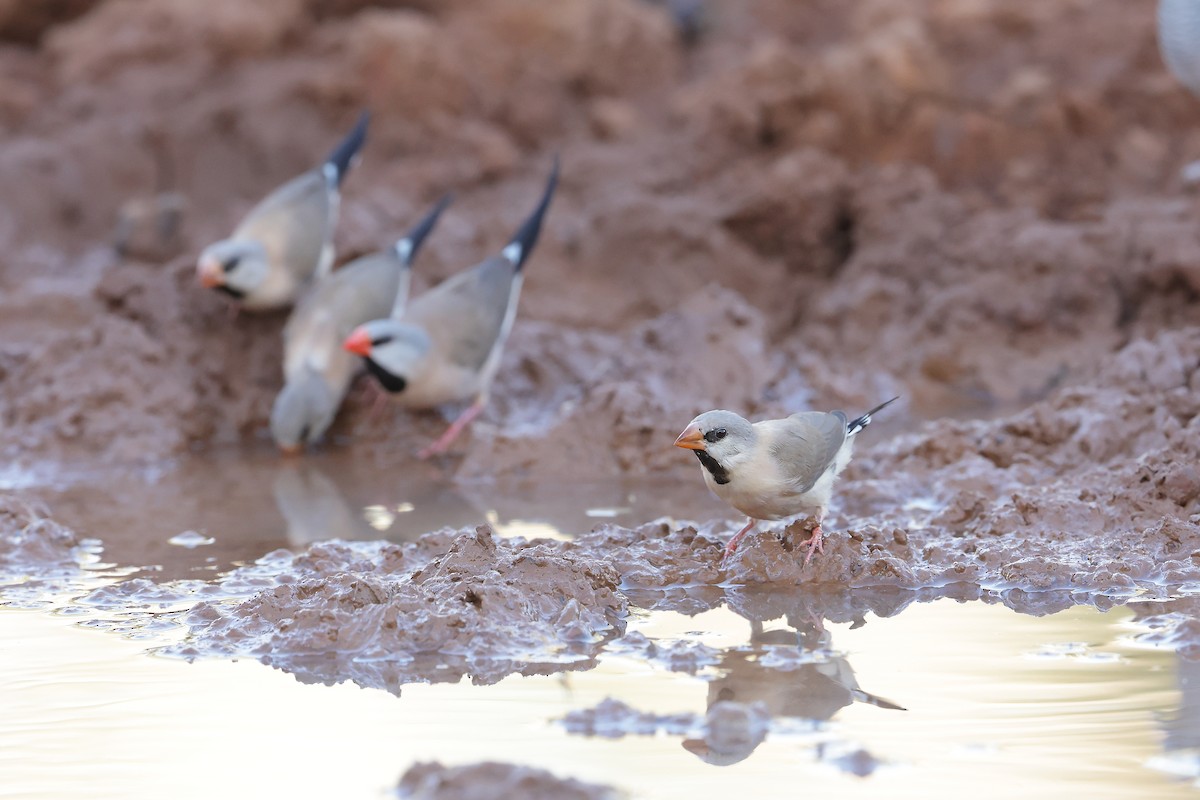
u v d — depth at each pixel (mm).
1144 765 6539
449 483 13047
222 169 20547
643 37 22375
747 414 14531
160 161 20547
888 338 16453
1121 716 7105
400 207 18344
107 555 10586
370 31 21047
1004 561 9641
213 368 15352
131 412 14484
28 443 14148
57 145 20516
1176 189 17547
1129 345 14320
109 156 20453
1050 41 19844
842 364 16219
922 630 8531
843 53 19359
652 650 8273
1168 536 9820
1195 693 7379
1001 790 6316
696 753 6750
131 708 7500
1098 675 7680
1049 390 15602
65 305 16781
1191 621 8312
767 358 15438
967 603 9078
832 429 9320
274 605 8844
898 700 7387
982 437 12320
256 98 20906
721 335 15219
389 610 8422
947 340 16078
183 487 12930
